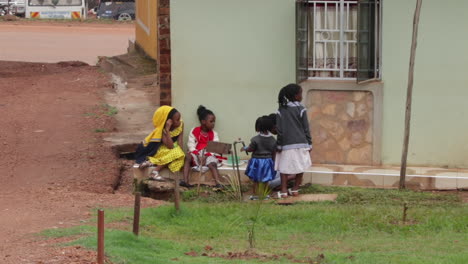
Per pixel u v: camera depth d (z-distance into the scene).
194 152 11.22
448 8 11.26
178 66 11.54
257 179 10.66
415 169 11.30
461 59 11.34
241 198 10.77
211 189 11.02
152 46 21.67
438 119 11.43
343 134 11.54
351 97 11.47
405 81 11.38
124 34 33.31
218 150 10.77
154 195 10.97
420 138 11.46
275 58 11.48
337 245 7.95
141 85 19.41
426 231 8.63
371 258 7.11
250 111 11.59
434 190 10.87
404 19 11.27
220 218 9.17
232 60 11.51
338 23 11.48
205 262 6.69
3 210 8.83
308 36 11.52
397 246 7.83
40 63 23.27
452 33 11.30
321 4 11.47
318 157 11.62
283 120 10.53
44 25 35.94
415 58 11.35
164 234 8.23
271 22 11.42
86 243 6.79
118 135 14.33
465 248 7.68
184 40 11.48
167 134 11.13
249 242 7.93
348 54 11.52
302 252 7.57
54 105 16.97
